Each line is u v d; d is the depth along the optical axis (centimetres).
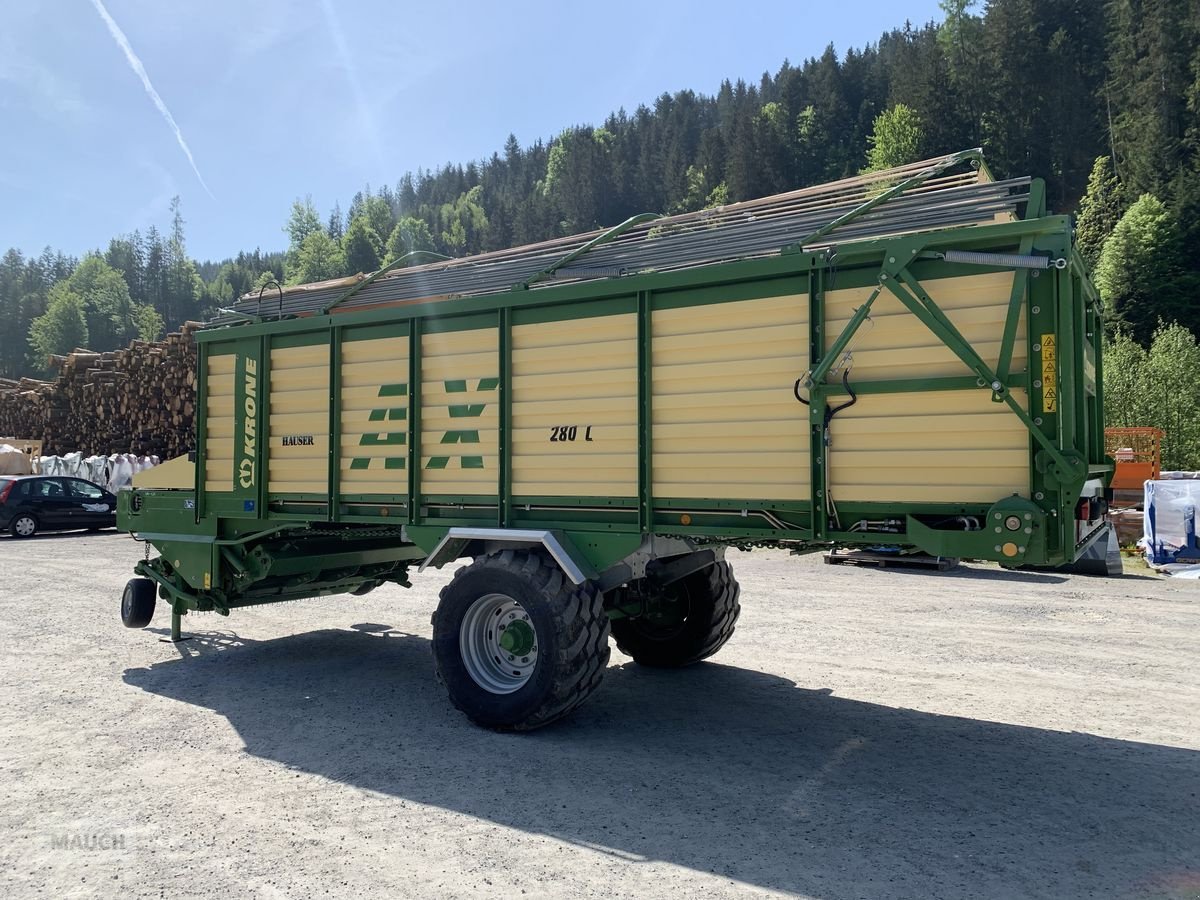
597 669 455
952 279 373
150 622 763
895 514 386
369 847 319
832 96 8619
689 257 457
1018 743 437
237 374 602
